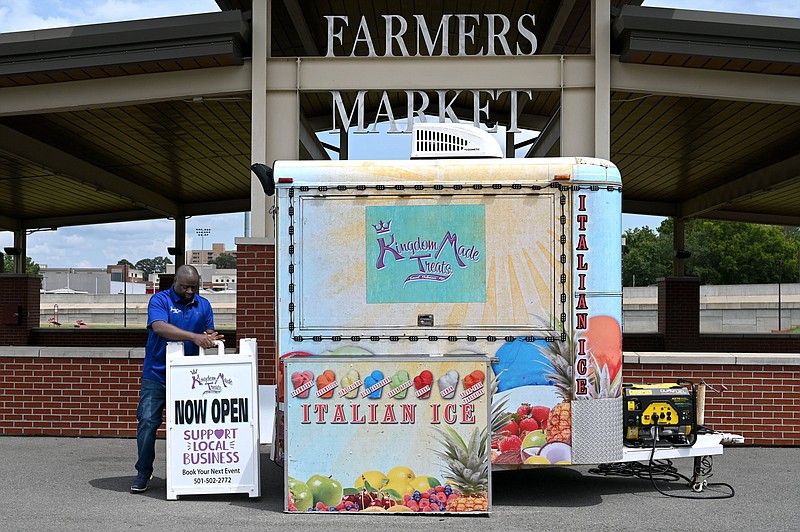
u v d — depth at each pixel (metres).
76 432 9.23
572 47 13.96
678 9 9.02
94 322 52.22
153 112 12.71
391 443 5.90
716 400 8.81
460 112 14.87
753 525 5.68
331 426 5.92
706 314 41.97
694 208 20.20
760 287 47.66
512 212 6.19
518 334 6.14
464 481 5.86
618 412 6.23
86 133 14.06
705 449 6.59
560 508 6.16
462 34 9.65
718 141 14.42
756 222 22.17
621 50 9.38
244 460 6.32
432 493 5.87
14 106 10.19
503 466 6.10
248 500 6.38
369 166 6.25
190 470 6.31
